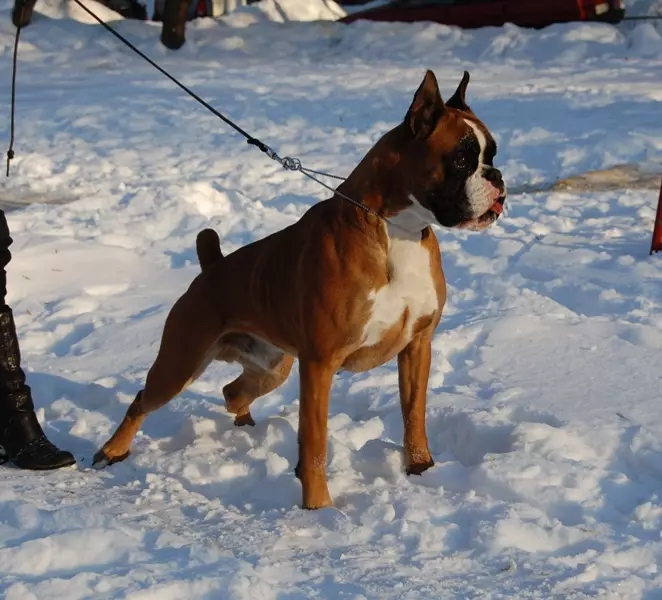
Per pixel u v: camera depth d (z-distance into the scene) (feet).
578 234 20.70
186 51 53.01
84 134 33.01
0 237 14.48
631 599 12.17
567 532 12.89
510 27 50.47
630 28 50.90
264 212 23.15
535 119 32.19
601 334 16.74
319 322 13.43
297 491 13.83
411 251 13.41
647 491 13.58
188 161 28.73
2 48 52.65
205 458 14.51
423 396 14.16
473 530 12.98
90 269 19.86
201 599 12.02
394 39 51.83
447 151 13.11
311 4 61.72
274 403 16.08
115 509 13.51
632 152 27.48
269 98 37.96
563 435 14.38
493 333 16.93
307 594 12.14
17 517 13.15
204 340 14.40
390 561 12.69
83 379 16.58
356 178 13.46
